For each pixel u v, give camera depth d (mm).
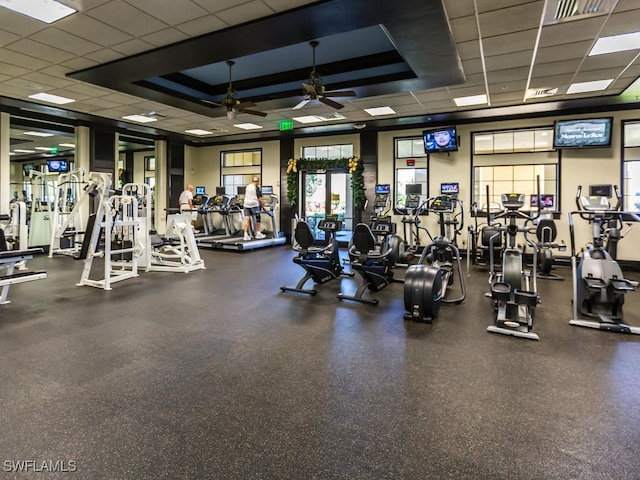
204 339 3453
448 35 4434
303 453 1893
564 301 4875
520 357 3088
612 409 2311
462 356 3105
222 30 4477
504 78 6039
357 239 4848
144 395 2447
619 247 7352
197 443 1963
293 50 5965
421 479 1722
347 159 9961
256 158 11562
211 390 2520
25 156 17094
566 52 5020
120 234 6621
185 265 6863
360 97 6992
